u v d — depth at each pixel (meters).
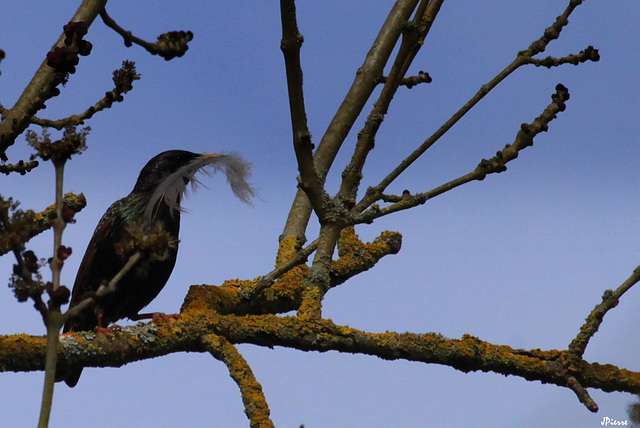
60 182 3.71
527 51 7.75
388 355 7.58
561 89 7.25
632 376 7.63
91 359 6.94
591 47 7.59
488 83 7.71
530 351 7.68
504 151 7.39
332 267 9.96
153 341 7.17
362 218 7.80
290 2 6.54
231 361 6.72
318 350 7.49
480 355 7.61
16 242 3.56
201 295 8.88
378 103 8.05
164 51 6.16
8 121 6.62
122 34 6.00
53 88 6.03
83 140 3.75
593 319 7.64
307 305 7.64
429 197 7.67
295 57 6.86
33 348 6.64
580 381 7.60
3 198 3.68
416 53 8.28
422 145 7.79
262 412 6.17
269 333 7.39
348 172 8.03
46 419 3.39
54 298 3.56
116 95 6.27
